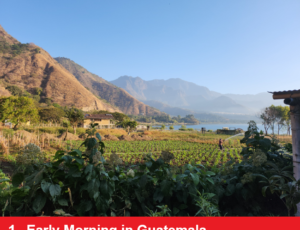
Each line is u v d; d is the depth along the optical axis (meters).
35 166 2.49
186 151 19.48
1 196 2.38
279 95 4.01
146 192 3.10
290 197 3.20
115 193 2.89
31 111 29.84
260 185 3.76
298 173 3.80
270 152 4.76
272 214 3.54
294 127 3.93
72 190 2.58
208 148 22.67
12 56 198.00
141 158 15.24
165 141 30.52
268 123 41.31
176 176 3.22
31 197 2.27
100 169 2.55
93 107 194.38
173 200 3.28
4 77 173.25
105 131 42.28
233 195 3.70
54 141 20.64
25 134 20.09
